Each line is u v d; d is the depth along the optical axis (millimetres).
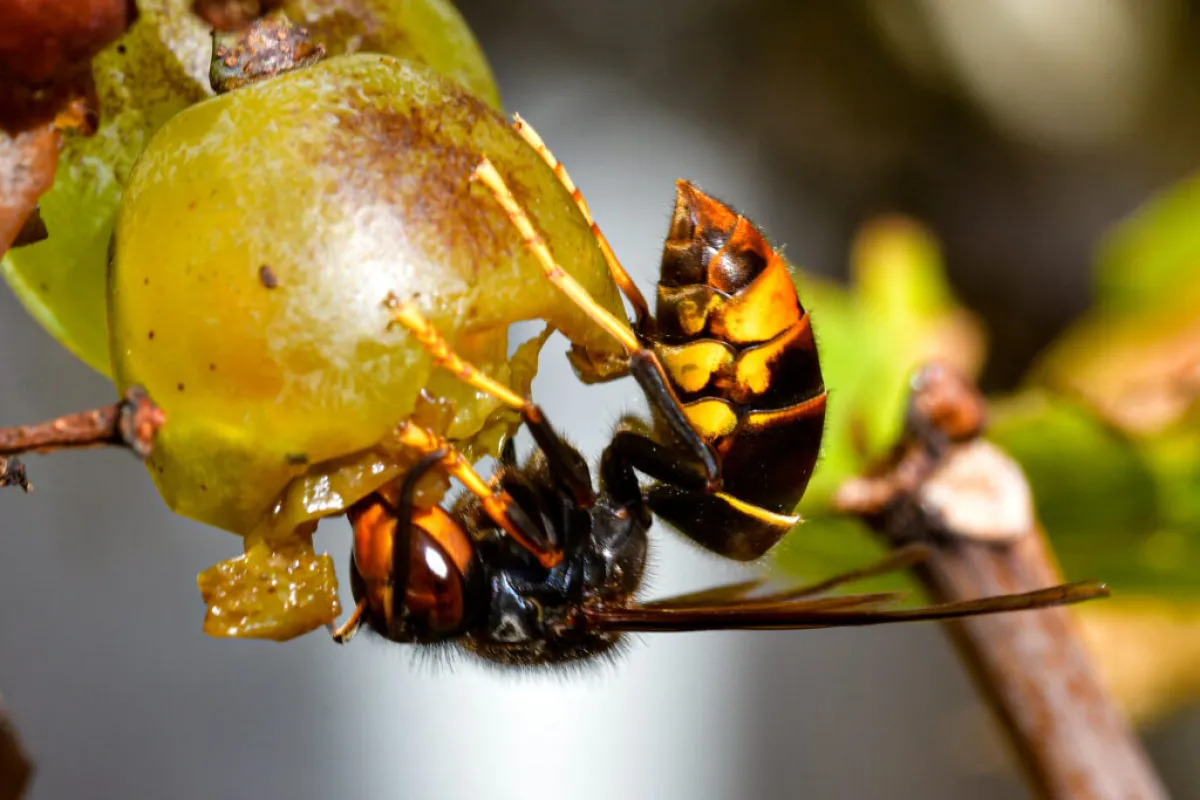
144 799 376
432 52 156
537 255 149
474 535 179
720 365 172
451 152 148
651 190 445
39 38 144
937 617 168
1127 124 442
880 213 443
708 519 179
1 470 148
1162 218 240
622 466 183
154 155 148
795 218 445
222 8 149
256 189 146
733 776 428
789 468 175
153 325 147
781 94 454
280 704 400
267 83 149
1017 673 180
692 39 461
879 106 446
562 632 180
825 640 460
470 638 179
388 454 151
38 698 372
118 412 145
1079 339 233
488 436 157
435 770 405
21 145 146
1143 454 199
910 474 181
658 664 443
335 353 146
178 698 389
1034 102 441
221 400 146
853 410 211
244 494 149
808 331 173
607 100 456
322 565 152
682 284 170
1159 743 389
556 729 420
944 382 181
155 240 146
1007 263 436
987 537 181
